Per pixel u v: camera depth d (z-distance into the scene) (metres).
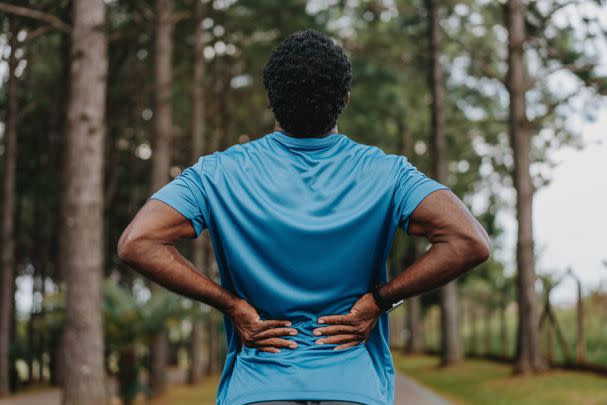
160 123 19.59
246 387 2.03
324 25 25.64
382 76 27.03
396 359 31.19
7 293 22.62
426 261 2.04
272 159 2.14
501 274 29.20
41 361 30.47
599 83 16.45
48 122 27.61
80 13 12.31
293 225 2.04
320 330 2.05
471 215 2.07
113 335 15.47
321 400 1.99
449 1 25.00
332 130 2.24
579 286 16.44
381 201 2.08
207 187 2.11
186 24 25.92
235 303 2.08
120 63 24.52
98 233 12.22
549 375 15.79
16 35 20.78
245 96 29.62
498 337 26.89
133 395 16.05
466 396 15.43
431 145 24.59
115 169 28.11
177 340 41.53
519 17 17.59
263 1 25.16
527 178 17.22
